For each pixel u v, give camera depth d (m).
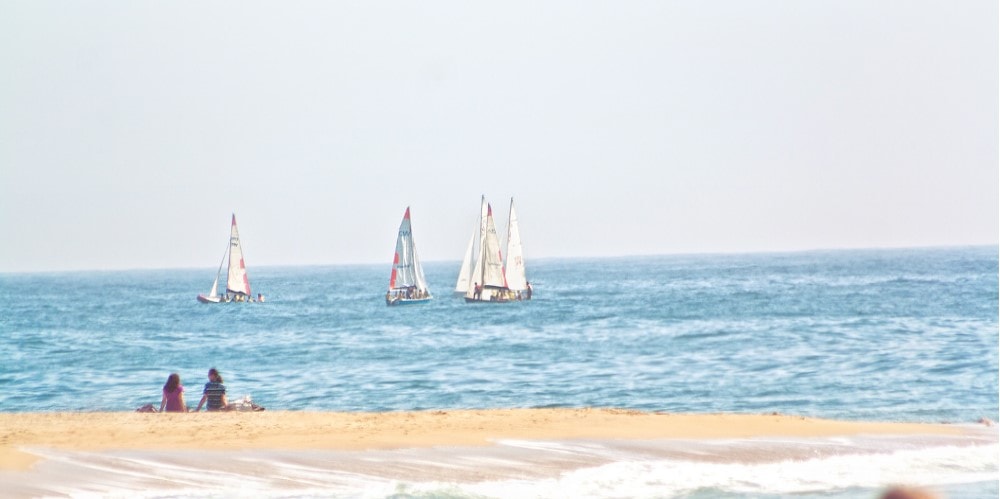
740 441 38.00
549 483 32.06
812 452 36.66
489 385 68.00
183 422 41.16
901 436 39.47
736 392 62.34
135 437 37.22
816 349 91.25
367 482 31.75
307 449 35.47
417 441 36.94
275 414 44.12
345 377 74.88
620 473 33.38
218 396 47.97
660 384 67.00
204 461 33.69
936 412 52.59
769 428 40.34
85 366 90.88
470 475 32.78
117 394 67.38
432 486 31.27
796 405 56.44
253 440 36.88
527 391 64.62
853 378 68.31
